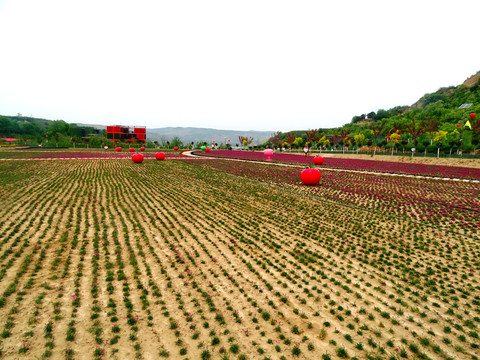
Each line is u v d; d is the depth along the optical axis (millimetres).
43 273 9930
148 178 31328
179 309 8516
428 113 98375
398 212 19828
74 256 11359
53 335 7070
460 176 34969
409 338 7559
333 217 18406
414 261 12117
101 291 9141
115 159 51812
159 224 15930
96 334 7207
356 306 8930
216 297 9219
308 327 7922
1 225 14297
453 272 11125
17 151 64688
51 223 15008
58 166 38656
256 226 16297
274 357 6770
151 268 10859
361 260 12164
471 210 20375
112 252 11961
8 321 7402
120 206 19141
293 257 12359
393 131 81625
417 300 9281
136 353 6691
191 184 28938
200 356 6715
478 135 56562
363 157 60938
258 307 8758
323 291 9758
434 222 17625
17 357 6312
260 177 35438
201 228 15617
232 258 12039
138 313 8203
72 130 130500
